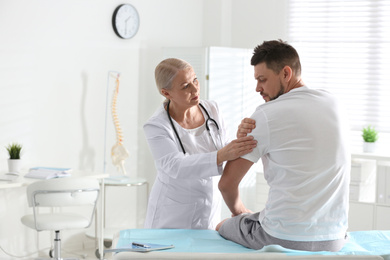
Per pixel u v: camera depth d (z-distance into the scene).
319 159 1.87
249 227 2.12
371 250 2.11
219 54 4.90
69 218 3.85
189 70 2.42
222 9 5.57
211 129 2.59
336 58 5.30
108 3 4.76
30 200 3.67
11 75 4.16
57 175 4.00
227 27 5.65
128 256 1.66
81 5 4.57
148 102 5.17
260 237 2.03
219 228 2.34
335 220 1.94
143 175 5.20
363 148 4.87
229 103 5.07
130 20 4.91
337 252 1.89
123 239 2.23
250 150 2.03
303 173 1.87
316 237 1.91
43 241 4.49
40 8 4.30
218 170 2.24
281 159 1.92
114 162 4.71
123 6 4.84
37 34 4.29
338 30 5.28
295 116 1.89
